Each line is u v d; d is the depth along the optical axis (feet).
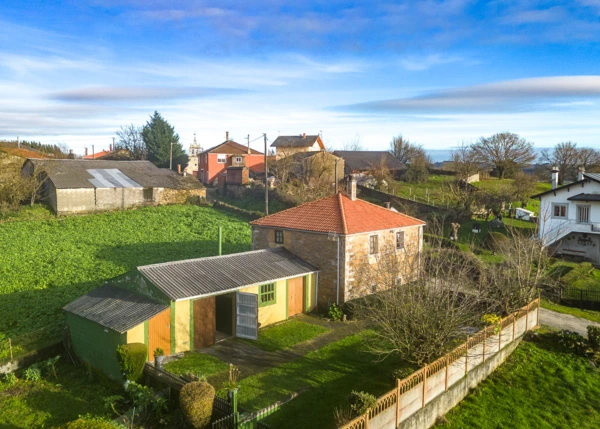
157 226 143.54
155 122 262.47
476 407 50.85
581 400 53.06
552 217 131.85
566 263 112.27
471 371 54.13
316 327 72.69
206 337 64.80
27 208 151.33
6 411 49.57
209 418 43.68
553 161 244.22
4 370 58.39
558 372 58.90
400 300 54.08
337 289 79.05
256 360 60.18
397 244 90.07
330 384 53.26
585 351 63.26
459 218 151.74
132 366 52.11
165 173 191.93
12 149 212.43
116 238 127.95
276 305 74.95
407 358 52.85
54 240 122.93
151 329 58.08
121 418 45.57
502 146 231.09
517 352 63.93
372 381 53.67
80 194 155.63
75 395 53.67
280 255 82.99
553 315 78.89
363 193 183.21
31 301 81.05
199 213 162.40
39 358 61.72
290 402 49.03
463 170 215.10
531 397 53.47
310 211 88.69
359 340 66.95
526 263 72.84
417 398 44.86
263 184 187.42
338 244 78.59
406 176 221.46
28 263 102.37
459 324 55.21
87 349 60.44
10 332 69.15
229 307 70.79
